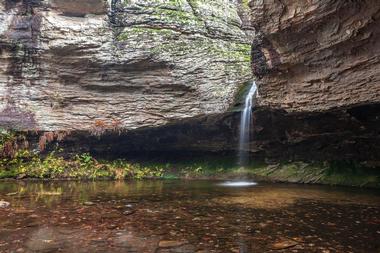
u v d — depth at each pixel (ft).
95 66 41.65
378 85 25.43
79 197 26.84
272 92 34.06
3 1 40.37
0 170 38.78
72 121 42.39
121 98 42.93
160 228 17.92
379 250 14.62
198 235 16.70
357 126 33.17
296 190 32.01
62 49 40.60
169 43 41.65
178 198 26.94
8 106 40.60
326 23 25.77
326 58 28.04
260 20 29.17
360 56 25.76
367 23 23.49
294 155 41.47
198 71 41.75
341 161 38.24
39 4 41.01
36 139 42.04
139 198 26.81
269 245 15.25
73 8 41.11
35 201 24.72
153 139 45.85
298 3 25.76
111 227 18.02
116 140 45.39
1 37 39.73
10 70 40.75
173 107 42.06
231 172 43.27
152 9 42.68
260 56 33.14
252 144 42.60
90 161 43.65
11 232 16.83
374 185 34.17
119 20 42.27
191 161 47.01
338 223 19.06
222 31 44.60
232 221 19.43
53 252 14.17
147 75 42.14
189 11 43.78
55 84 42.16
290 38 28.94
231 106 41.57
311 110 31.45
